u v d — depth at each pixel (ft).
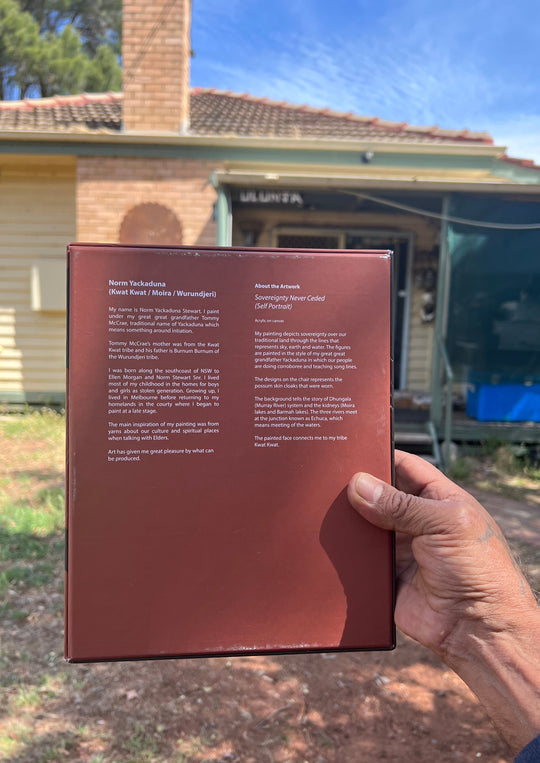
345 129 31.30
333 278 4.69
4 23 79.46
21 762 8.00
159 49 27.99
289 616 4.51
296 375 4.59
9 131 26.50
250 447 4.54
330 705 9.34
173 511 4.44
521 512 17.81
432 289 29.89
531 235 23.11
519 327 23.57
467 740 8.63
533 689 3.90
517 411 24.49
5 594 12.17
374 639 4.56
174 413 4.47
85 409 4.39
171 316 4.50
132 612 4.38
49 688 9.48
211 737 8.59
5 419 28.17
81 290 4.42
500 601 4.20
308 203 27.02
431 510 4.34
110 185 27.43
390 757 8.30
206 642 4.43
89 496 4.37
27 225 29.66
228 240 23.06
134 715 8.98
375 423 4.65
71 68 81.97
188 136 26.63
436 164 26.91
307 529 4.56
